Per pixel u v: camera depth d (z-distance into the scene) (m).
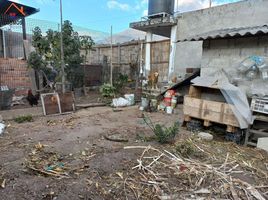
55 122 5.45
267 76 4.87
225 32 5.48
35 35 8.46
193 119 5.27
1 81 8.45
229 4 7.52
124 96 8.52
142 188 2.64
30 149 3.66
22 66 8.95
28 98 7.27
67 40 8.50
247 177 3.04
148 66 10.63
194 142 4.22
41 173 2.88
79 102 8.08
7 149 3.64
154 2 9.52
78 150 3.68
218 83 4.85
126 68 11.88
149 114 6.70
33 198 2.35
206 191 2.61
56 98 6.32
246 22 7.16
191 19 8.57
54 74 9.27
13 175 2.78
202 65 6.20
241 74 5.33
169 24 9.12
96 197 2.42
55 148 3.73
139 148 3.76
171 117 6.38
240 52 5.36
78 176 2.82
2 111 6.35
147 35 10.55
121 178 2.81
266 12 6.70
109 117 6.18
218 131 5.02
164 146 3.90
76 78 9.84
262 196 2.62
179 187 2.69
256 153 3.98
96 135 4.50
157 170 3.05
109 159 3.30
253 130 4.42
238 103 4.40
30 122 5.41
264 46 4.92
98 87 11.04
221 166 3.27
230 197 2.54
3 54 10.73
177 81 8.66
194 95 5.40
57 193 2.45
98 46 13.95
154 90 9.34
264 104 4.38
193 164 3.24
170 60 9.36
